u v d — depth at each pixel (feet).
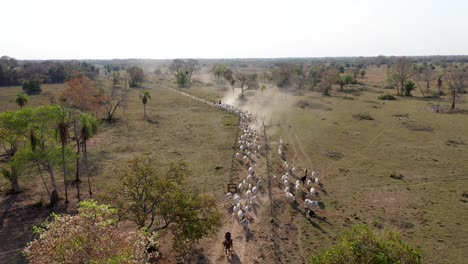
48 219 133.18
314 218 132.26
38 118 142.72
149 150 220.23
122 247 70.33
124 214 104.22
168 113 340.18
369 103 374.84
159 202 106.73
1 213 137.90
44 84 563.07
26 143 153.07
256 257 108.99
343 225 126.21
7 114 140.56
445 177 170.50
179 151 217.97
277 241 117.39
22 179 171.32
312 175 171.63
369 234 69.77
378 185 162.20
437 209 137.39
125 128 278.26
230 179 171.94
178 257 108.58
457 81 403.75
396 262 64.03
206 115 328.90
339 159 200.23
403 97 416.26
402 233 119.85
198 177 174.40
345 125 279.49
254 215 136.26
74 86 285.43
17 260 108.27
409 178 169.89
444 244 112.98
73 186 163.43
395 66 474.49
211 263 106.01
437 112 321.93
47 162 147.84
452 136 242.99
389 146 222.69
